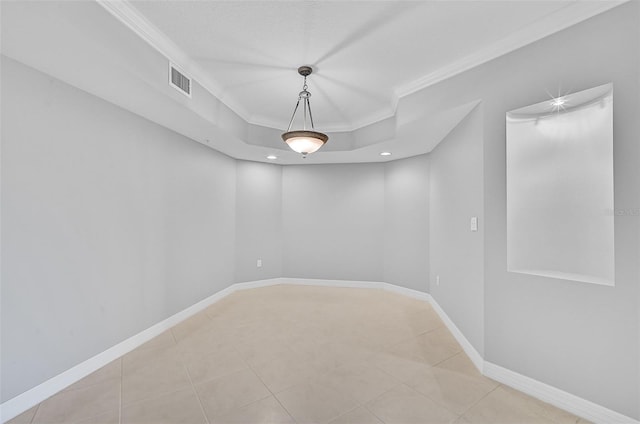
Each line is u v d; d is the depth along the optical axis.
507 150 2.20
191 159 3.60
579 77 1.87
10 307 1.82
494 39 2.21
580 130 1.88
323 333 3.07
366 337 2.98
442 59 2.50
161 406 1.89
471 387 2.12
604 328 1.76
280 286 5.06
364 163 5.05
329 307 3.93
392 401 1.96
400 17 1.98
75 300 2.20
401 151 4.23
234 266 4.70
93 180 2.35
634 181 1.67
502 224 2.23
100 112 2.40
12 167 1.84
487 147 2.33
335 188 5.14
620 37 1.72
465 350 2.69
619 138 1.72
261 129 4.01
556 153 1.99
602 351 1.77
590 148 1.84
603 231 1.78
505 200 2.21
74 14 1.60
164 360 2.49
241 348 2.71
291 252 5.23
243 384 2.13
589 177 1.84
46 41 1.67
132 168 2.72
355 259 5.06
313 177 5.20
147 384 2.13
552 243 1.99
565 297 1.91
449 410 1.87
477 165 2.47
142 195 2.84
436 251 3.84
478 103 2.45
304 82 2.84
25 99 1.90
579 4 1.82
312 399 1.97
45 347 1.99
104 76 2.06
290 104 3.51
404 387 2.11
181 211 3.42
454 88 2.58
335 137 4.28
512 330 2.15
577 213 1.89
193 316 3.56
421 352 2.66
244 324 3.31
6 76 1.81
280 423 1.74
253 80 2.91
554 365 1.95
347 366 2.40
